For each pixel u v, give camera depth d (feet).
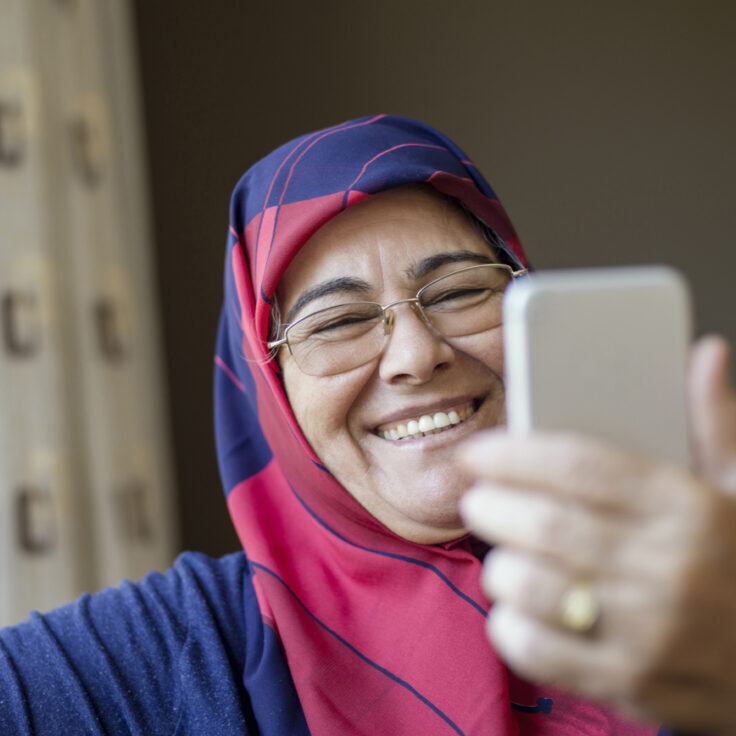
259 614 3.38
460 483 3.25
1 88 6.59
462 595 3.17
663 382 1.61
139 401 7.29
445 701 2.99
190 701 3.11
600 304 1.60
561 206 9.02
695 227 9.11
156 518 7.30
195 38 8.49
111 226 7.14
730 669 1.38
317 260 3.33
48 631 3.34
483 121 8.91
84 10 7.07
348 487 3.39
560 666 1.44
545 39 8.95
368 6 8.73
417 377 3.20
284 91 8.65
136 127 7.50
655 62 9.02
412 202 3.36
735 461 1.55
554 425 1.59
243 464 3.93
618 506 1.38
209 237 8.54
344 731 2.97
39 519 6.52
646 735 2.87
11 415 6.49
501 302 3.37
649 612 1.36
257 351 3.49
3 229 6.57
